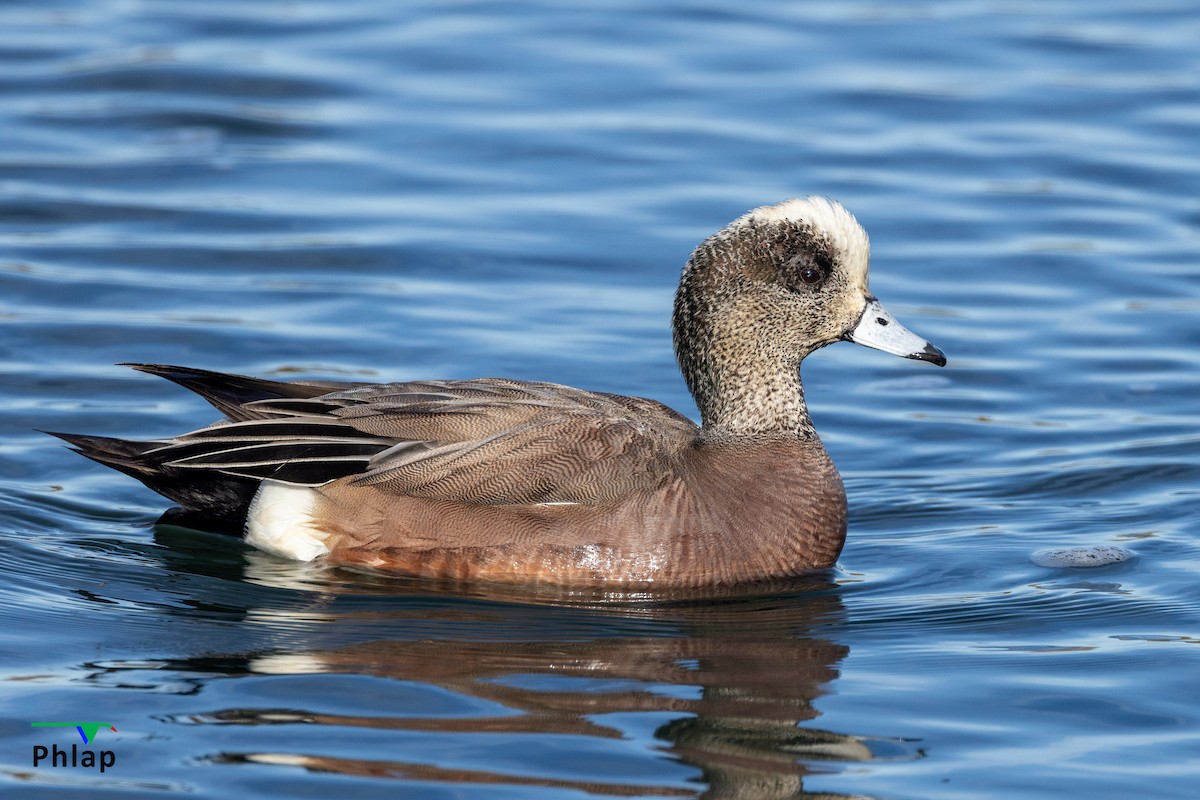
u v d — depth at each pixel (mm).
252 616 10609
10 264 16766
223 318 15930
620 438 11414
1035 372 15547
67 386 14625
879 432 14531
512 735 8852
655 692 9516
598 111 21016
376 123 20500
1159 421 14531
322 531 11438
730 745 8820
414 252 17453
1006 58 22781
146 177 18938
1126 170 19719
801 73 22234
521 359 15297
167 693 9305
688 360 12195
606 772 8461
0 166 18938
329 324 15906
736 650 10234
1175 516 12672
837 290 11945
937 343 16094
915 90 21766
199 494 11828
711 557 11242
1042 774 8547
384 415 11484
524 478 11242
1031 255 17812
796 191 18984
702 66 22406
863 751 8797
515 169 19469
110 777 8305
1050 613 10891
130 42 22578
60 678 9469
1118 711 9328
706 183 19156
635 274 17172
